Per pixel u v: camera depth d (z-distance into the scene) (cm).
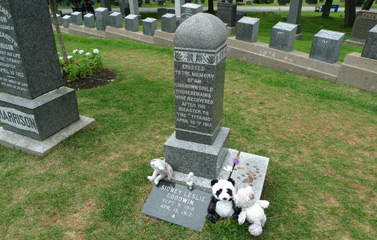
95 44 1397
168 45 1380
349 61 859
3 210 416
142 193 445
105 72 970
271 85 880
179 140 445
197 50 364
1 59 514
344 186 463
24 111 530
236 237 370
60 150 546
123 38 1619
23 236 377
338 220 399
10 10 449
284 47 1001
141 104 737
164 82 888
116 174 486
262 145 571
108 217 403
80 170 496
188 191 424
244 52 1109
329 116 690
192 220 393
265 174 457
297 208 419
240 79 930
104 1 2809
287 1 4003
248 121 662
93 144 566
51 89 566
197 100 402
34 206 423
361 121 669
